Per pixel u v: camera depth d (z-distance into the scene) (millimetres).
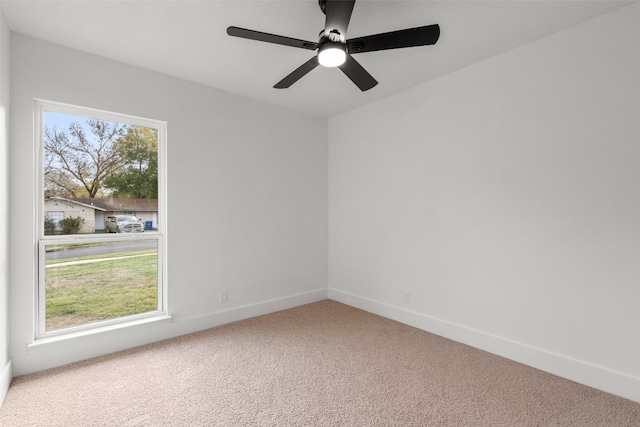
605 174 1975
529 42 2279
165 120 2762
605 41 1960
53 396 1918
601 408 1818
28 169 2160
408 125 3107
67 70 2312
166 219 2795
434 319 2902
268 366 2307
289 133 3646
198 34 2150
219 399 1911
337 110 3715
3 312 1941
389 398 1925
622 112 1911
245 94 3211
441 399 1913
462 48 2350
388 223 3314
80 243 2455
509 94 2393
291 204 3670
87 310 2484
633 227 1882
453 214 2758
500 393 1970
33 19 1978
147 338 2660
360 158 3617
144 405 1845
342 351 2549
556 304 2178
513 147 2379
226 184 3135
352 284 3734
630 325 1892
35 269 2262
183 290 2867
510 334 2408
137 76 2615
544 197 2229
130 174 2678
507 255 2422
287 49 2338
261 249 3410
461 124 2693
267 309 3443
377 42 1725
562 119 2139
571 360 2107
